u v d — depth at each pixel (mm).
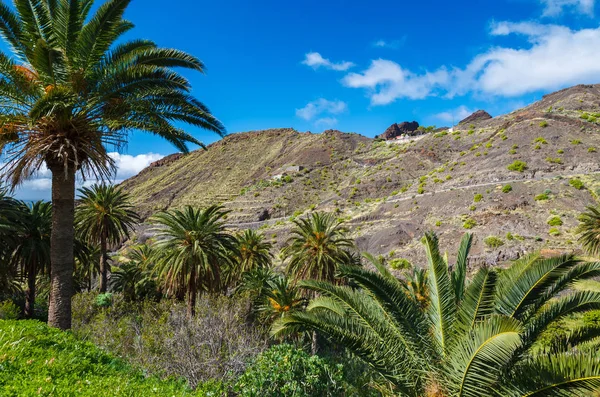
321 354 19875
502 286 9156
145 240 86250
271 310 26812
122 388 6070
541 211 61750
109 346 14547
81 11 11148
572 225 56000
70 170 11461
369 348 8484
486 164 86312
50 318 11266
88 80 11516
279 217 109062
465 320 8562
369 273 9133
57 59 10773
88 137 11391
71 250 11680
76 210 34938
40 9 11164
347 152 172500
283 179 136250
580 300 8055
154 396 6223
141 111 12344
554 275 8414
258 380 10680
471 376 6973
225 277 36812
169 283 25719
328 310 10266
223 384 11164
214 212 26547
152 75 11938
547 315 8273
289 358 11586
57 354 7109
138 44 12555
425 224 70312
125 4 11047
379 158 139125
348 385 12227
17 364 5965
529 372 7062
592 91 135375
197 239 25656
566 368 6691
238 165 194000
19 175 10875
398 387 8406
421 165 113312
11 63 10781
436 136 128500
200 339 13383
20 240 29359
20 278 32406
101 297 26016
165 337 13938
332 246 29453
